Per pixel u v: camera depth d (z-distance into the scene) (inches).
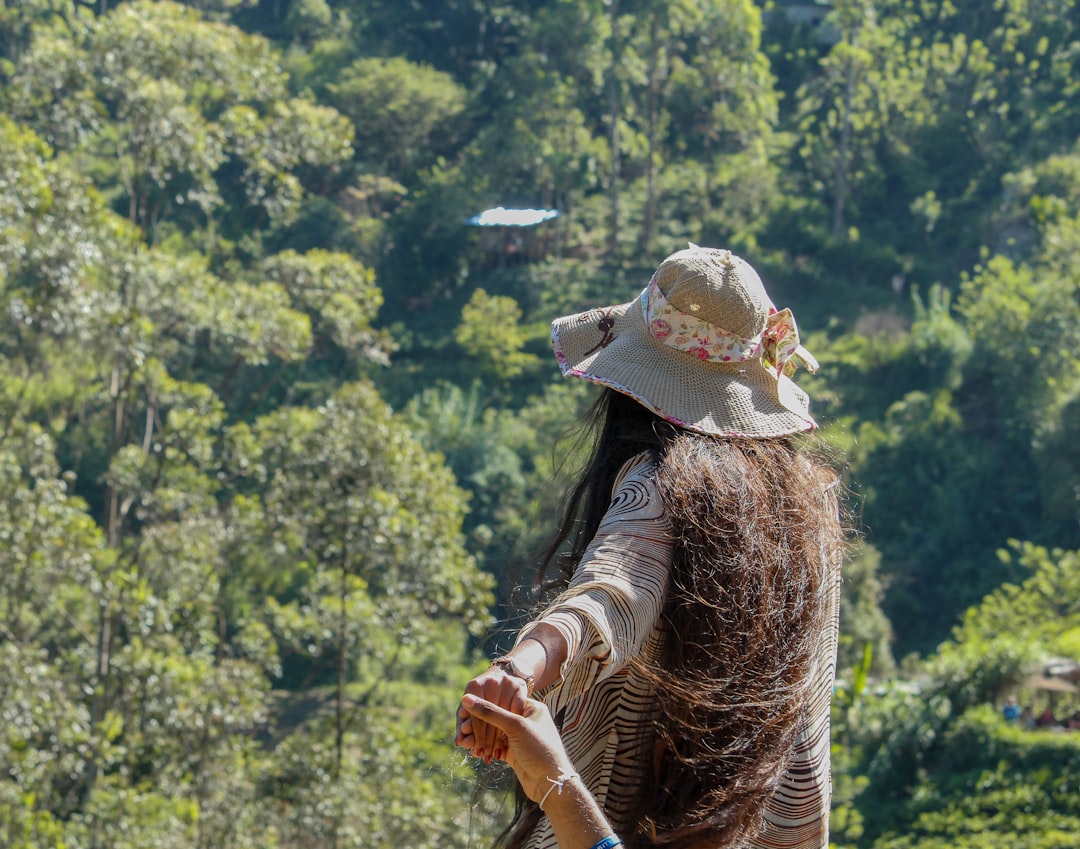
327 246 2519.7
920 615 1990.7
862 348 2452.0
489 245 2731.3
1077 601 1142.3
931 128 3026.6
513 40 3479.3
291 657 1413.6
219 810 548.1
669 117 3065.9
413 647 623.2
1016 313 2276.1
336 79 3085.6
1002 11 3245.6
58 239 538.6
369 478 584.1
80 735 523.8
